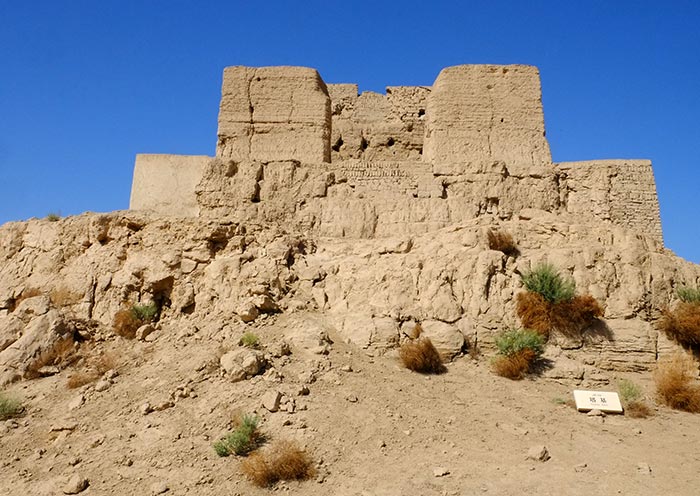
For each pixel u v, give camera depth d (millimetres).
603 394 14242
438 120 23609
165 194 23609
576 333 16812
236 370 14102
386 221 21484
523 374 15633
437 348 16250
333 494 10703
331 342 16125
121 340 18094
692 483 10875
